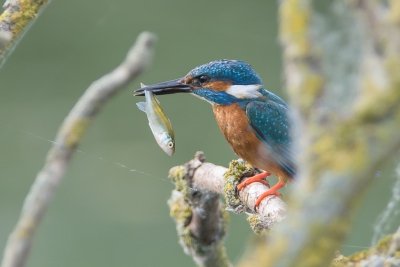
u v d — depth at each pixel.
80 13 19.66
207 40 19.86
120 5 19.86
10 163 15.64
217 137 16.89
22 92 18.44
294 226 2.04
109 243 13.73
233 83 10.09
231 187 8.21
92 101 3.14
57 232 13.94
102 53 19.48
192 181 7.69
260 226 6.65
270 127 9.78
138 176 15.38
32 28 19.17
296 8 2.32
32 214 2.86
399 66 2.03
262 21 19.84
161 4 20.08
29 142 16.33
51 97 18.31
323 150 2.09
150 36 3.24
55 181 2.98
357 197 2.01
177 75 19.30
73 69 19.25
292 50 2.29
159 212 14.48
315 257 1.99
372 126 2.02
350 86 2.22
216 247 7.54
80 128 3.09
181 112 17.47
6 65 18.72
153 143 16.48
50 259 13.38
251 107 9.90
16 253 2.75
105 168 15.62
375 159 2.00
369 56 2.13
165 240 13.83
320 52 2.29
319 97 2.22
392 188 4.25
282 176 9.66
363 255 3.66
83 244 13.70
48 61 19.23
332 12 2.33
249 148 10.02
